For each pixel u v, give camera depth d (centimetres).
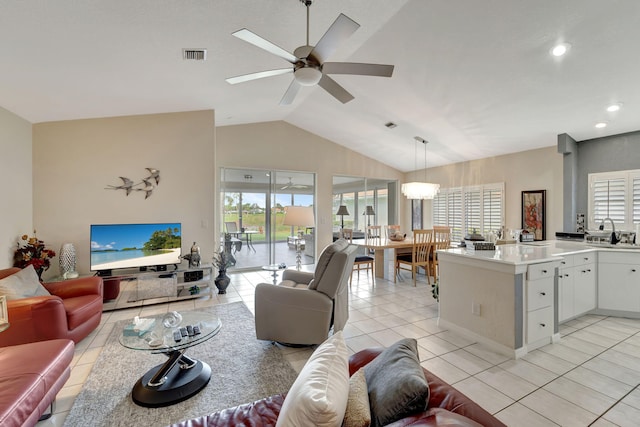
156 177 435
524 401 197
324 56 216
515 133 479
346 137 648
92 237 378
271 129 618
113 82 312
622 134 448
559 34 264
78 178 398
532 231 527
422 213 750
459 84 367
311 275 343
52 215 387
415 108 452
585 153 484
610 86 326
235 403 192
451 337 295
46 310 238
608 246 374
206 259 463
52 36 221
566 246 377
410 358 121
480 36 282
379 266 554
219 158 575
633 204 434
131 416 180
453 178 677
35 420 151
